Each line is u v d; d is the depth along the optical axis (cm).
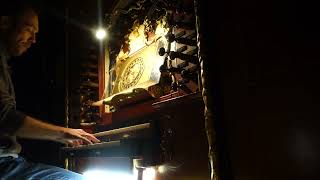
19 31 215
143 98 271
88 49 374
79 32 390
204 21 185
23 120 196
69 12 404
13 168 201
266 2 158
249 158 163
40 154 414
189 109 202
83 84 368
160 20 265
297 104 143
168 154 214
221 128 176
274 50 154
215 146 172
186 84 221
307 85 139
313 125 137
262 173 156
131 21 313
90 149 249
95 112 356
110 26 337
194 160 196
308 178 138
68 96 380
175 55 211
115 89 310
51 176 204
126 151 211
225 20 180
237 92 171
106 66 344
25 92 443
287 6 149
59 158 384
